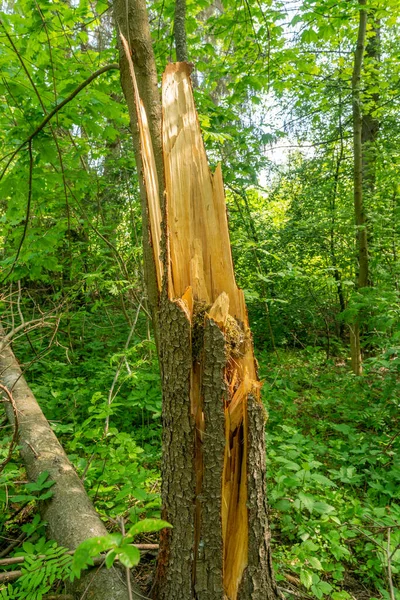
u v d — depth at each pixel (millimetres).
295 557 2184
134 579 1815
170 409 1584
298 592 1990
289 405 4156
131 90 2279
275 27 5062
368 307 5156
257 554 1582
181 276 1681
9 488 2574
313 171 7727
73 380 4145
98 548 988
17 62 3432
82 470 2637
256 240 6348
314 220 6891
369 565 2117
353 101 5906
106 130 3832
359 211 6102
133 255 5480
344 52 6863
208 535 1530
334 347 7770
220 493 1535
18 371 3648
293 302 7320
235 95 5496
